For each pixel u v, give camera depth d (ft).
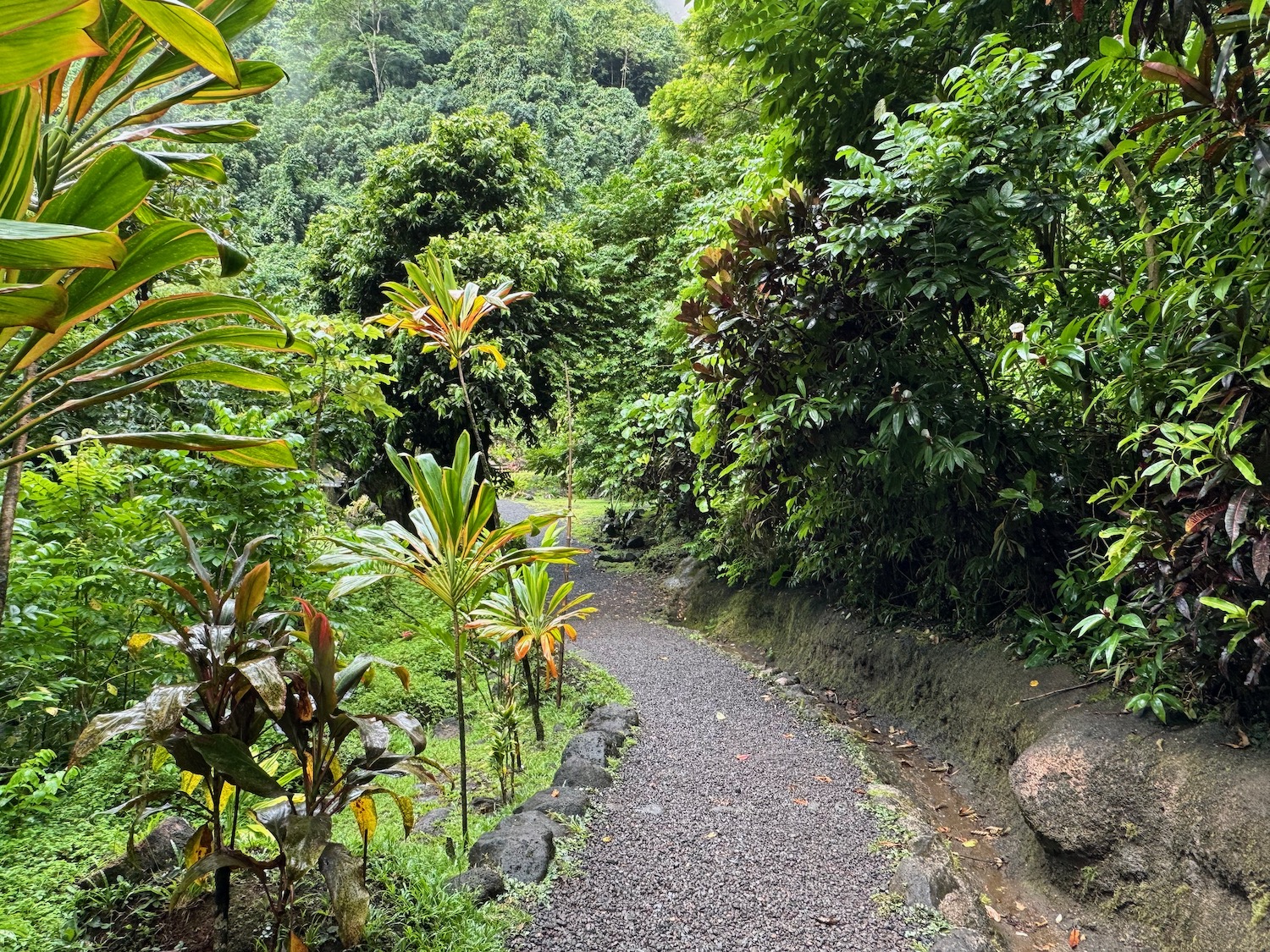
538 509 40.34
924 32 11.82
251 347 4.67
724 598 20.17
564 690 12.98
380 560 7.34
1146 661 8.38
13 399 4.09
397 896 6.13
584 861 7.53
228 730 5.09
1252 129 6.04
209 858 4.85
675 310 20.38
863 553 14.26
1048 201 9.39
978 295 9.73
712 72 36.37
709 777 10.05
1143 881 7.14
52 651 7.63
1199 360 7.22
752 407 12.17
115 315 12.23
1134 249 9.85
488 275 23.65
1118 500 7.75
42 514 8.69
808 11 12.30
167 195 15.97
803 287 11.78
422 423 24.39
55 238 2.72
